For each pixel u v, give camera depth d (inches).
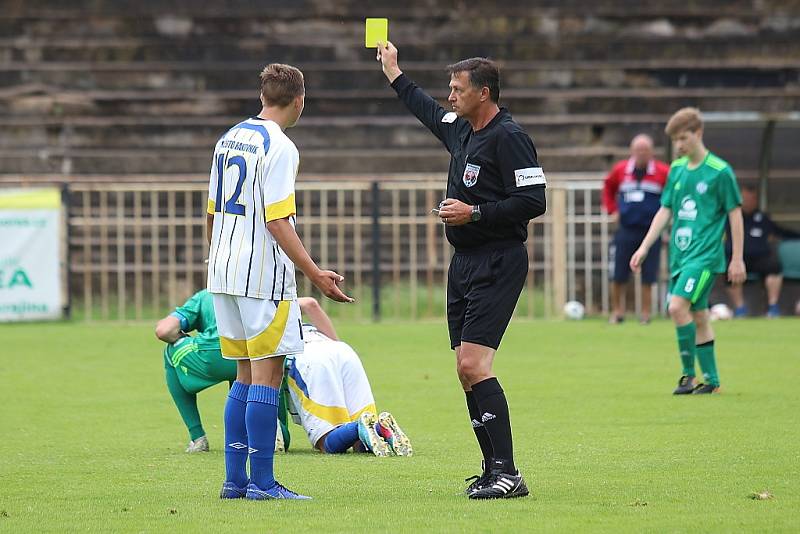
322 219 2751.0
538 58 3415.4
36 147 3223.4
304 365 1208.2
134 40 3442.4
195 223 2965.1
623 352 2049.7
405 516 857.5
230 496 944.3
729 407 1443.2
